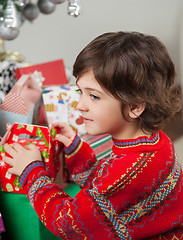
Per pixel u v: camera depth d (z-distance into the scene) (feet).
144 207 2.97
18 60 5.88
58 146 3.88
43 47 9.92
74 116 4.56
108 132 3.12
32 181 3.25
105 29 10.98
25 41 9.52
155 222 3.01
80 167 3.88
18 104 4.26
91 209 2.91
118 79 2.88
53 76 5.57
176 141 10.20
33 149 3.49
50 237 3.95
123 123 3.09
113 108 2.99
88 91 3.02
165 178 3.02
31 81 4.73
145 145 3.04
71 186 4.32
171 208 3.06
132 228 2.97
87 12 10.42
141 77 2.89
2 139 3.68
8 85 5.32
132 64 2.88
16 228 3.87
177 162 3.21
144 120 3.07
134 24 11.63
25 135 4.20
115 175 2.92
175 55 11.88
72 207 2.94
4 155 3.68
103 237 2.98
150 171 2.94
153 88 2.97
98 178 3.01
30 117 4.46
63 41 10.21
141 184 2.92
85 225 2.94
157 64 2.97
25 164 3.35
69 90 4.67
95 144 4.62
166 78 3.09
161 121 3.13
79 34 10.46
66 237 3.07
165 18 11.93
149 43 3.01
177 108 3.36
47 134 3.65
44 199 3.12
